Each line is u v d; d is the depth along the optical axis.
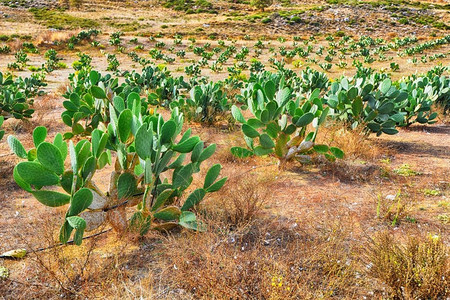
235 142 6.37
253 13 56.38
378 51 32.28
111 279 2.53
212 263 2.52
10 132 7.22
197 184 4.15
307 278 2.42
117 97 3.85
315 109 5.09
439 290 2.35
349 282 2.55
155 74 13.46
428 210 3.78
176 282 2.55
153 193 3.21
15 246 2.97
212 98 8.12
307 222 3.42
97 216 2.91
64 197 2.78
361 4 57.09
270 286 2.35
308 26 48.03
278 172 4.94
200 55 30.88
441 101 9.38
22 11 51.47
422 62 26.92
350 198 4.08
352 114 6.46
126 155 2.99
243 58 29.19
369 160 5.52
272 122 4.85
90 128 6.35
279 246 3.00
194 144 3.15
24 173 2.59
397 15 51.84
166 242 3.02
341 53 32.56
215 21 50.00
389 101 6.02
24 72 21.00
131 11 58.19
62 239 2.69
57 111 10.16
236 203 3.40
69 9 55.34
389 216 3.56
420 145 6.63
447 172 5.01
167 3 63.25
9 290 2.47
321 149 5.04
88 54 29.80
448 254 2.63
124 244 3.00
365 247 2.95
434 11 54.12
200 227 3.00
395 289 2.43
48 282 2.51
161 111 9.13
